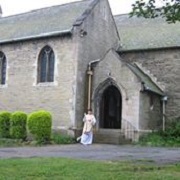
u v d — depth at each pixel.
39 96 23.91
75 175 8.48
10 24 28.67
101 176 8.40
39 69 24.30
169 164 11.41
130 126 22.12
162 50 25.61
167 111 24.98
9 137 21.28
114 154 14.64
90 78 23.69
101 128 23.81
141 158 13.28
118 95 25.11
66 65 23.09
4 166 9.52
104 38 26.02
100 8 25.56
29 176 8.24
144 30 28.55
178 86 24.81
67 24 23.95
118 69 22.95
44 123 19.86
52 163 10.24
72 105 22.52
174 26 27.48
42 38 24.12
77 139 21.89
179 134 22.75
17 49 25.31
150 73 25.81
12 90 25.22
